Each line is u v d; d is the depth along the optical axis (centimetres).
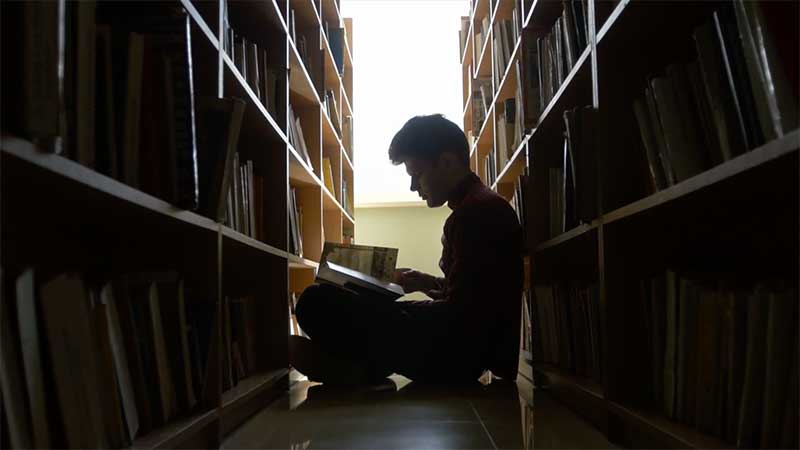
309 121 324
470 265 200
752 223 115
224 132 128
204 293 128
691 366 105
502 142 322
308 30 327
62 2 67
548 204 221
